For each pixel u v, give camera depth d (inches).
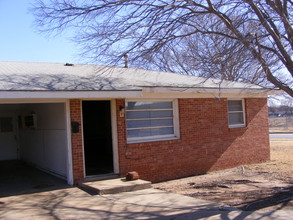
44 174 425.7
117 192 331.0
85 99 371.2
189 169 452.8
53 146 414.0
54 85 330.0
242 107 540.7
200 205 285.3
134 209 273.4
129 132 408.5
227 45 359.6
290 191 334.6
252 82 381.1
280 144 863.1
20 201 299.4
